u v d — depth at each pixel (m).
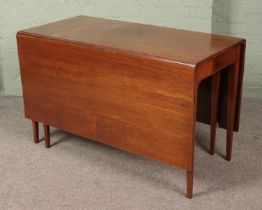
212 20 3.57
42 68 2.70
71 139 3.04
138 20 3.55
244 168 2.67
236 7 3.50
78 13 3.57
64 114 2.71
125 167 2.70
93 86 2.52
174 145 2.32
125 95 2.41
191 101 2.18
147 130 2.39
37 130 2.95
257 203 2.35
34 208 2.34
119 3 3.52
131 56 2.30
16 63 3.67
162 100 2.28
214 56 2.27
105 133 2.57
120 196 2.43
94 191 2.47
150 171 2.65
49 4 3.54
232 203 2.35
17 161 2.77
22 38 2.71
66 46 2.53
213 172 2.63
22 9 3.55
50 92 2.72
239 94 2.62
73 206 2.35
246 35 3.58
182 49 2.35
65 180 2.57
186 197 2.40
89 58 2.47
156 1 3.47
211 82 2.66
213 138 2.77
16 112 3.45
